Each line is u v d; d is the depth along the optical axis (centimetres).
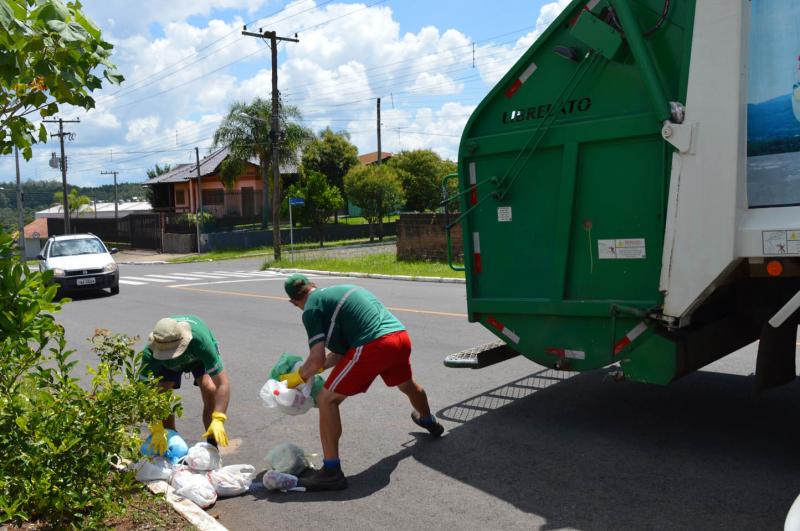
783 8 401
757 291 461
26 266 424
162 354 490
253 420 654
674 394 641
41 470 368
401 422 615
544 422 587
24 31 377
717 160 423
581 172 498
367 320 480
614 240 486
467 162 562
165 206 6300
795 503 295
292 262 2895
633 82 470
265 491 481
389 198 4538
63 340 434
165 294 1856
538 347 539
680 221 441
